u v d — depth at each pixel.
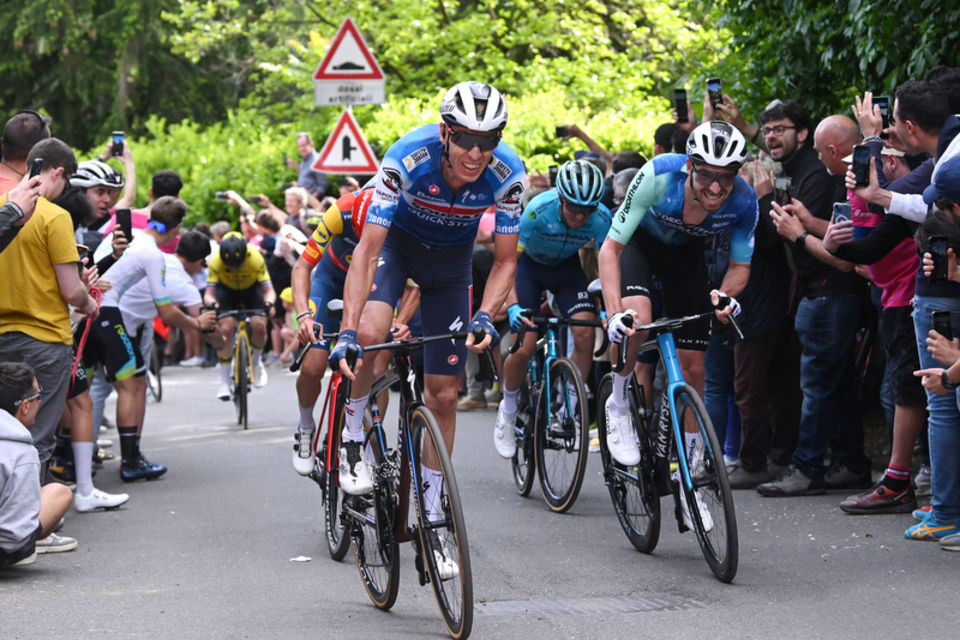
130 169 10.02
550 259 7.96
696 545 6.33
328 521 6.35
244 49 27.77
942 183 5.48
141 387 9.05
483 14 21.55
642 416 6.15
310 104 22.08
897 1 7.66
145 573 5.97
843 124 7.12
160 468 8.86
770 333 7.50
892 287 6.55
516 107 16.02
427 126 5.23
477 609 5.20
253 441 10.60
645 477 6.11
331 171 13.66
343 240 6.64
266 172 18.86
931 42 7.47
